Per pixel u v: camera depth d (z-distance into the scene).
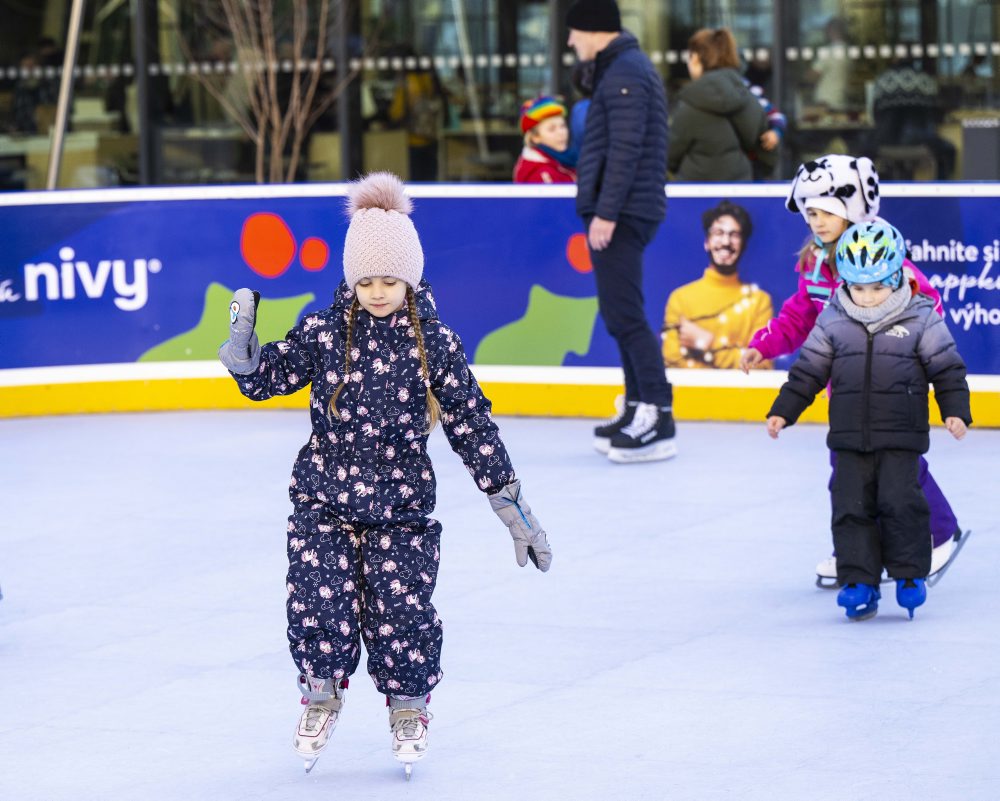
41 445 16.98
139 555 12.49
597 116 15.27
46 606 11.13
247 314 7.42
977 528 12.62
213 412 18.69
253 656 9.85
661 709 8.70
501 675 9.35
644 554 12.16
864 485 10.13
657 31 25.77
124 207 18.50
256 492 14.61
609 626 10.31
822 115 25.25
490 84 26.59
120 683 9.39
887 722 8.40
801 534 12.66
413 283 7.67
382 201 7.69
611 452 15.56
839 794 7.41
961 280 16.56
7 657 9.96
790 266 17.03
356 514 7.68
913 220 16.64
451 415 7.80
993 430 16.66
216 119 27.75
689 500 13.95
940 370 10.02
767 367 17.27
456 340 7.77
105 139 28.20
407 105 27.00
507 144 26.64
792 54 25.25
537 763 7.94
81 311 18.55
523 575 11.62
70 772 7.98
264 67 27.41
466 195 17.91
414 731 7.77
